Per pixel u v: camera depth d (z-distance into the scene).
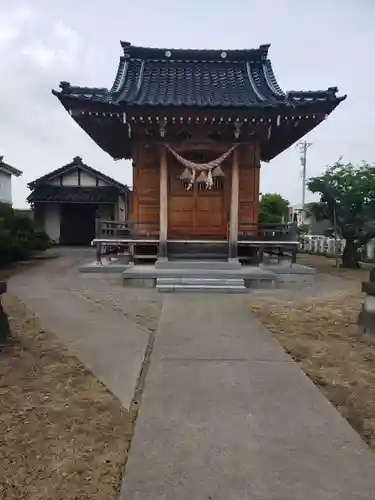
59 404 3.26
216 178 11.73
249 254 11.79
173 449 2.57
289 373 3.96
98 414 3.10
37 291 8.76
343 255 14.94
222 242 10.88
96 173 27.00
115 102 9.63
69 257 18.06
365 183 13.93
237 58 13.32
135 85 11.92
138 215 11.67
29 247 16.50
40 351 4.57
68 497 2.15
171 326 5.78
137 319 6.28
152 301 7.73
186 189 11.71
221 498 2.12
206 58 13.29
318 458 2.49
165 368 4.07
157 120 10.02
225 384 3.66
